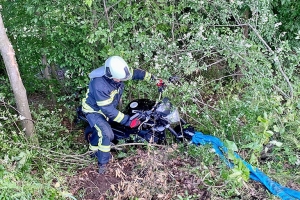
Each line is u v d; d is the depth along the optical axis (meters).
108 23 4.37
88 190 3.60
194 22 4.61
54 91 5.17
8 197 2.95
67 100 5.34
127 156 4.13
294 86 4.18
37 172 3.77
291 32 5.34
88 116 3.98
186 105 4.30
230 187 3.39
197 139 4.05
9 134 4.25
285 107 3.94
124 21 4.55
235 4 4.58
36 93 5.73
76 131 5.05
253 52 4.32
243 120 4.19
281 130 3.50
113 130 4.37
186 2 4.56
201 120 4.39
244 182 3.20
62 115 5.34
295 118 3.72
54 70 5.24
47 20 4.25
